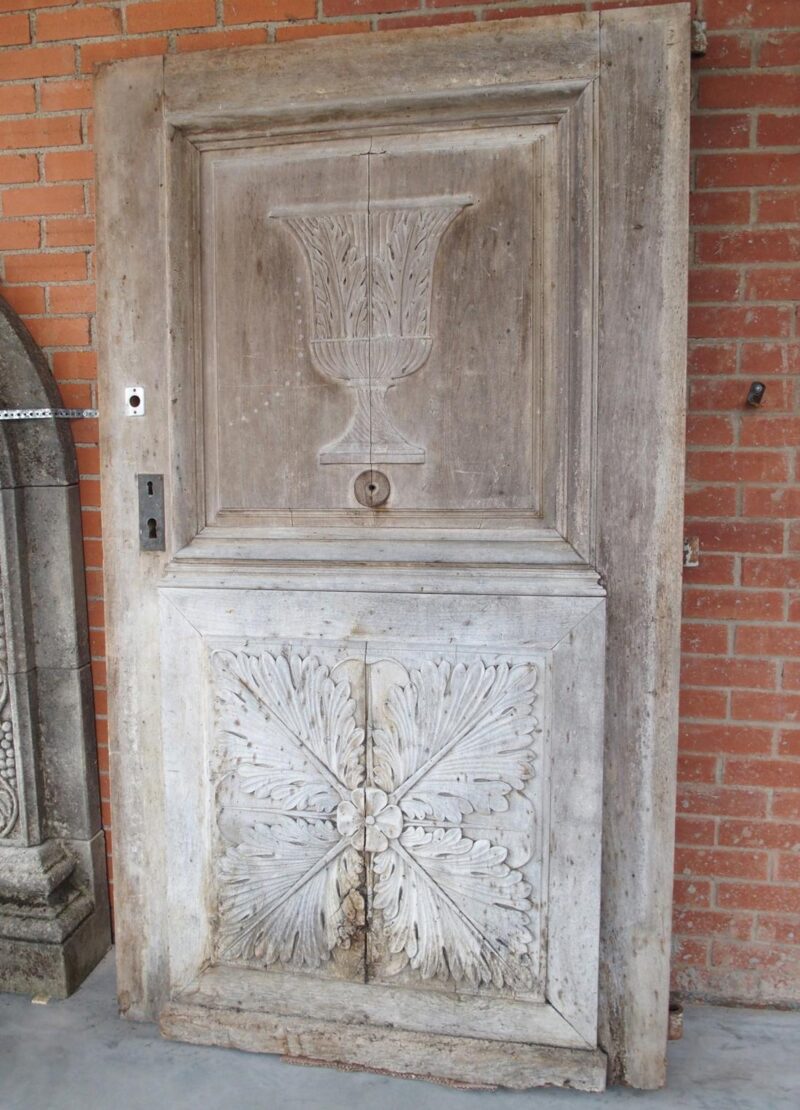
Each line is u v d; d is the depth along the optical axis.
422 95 1.77
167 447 1.95
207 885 2.04
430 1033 1.92
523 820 1.89
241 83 1.84
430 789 1.93
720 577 1.99
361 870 1.98
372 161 1.84
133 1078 1.91
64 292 2.15
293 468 1.95
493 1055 1.89
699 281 1.91
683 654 2.02
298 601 1.92
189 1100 1.85
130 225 1.92
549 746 1.86
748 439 1.94
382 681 1.92
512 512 1.87
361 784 1.96
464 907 1.94
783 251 1.88
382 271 1.86
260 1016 1.99
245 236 1.91
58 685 2.23
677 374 1.74
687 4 1.67
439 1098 1.86
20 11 2.06
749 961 2.08
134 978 2.10
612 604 1.81
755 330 1.91
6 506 2.14
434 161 1.82
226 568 1.95
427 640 1.88
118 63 1.88
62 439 2.15
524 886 1.91
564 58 1.72
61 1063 1.96
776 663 1.99
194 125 1.87
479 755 1.90
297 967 2.03
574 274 1.77
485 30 1.74
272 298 1.91
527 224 1.80
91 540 2.24
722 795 2.04
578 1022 1.89
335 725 1.95
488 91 1.75
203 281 1.94
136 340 1.94
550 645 1.83
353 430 1.91
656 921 1.85
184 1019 2.02
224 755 2.00
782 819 2.03
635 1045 1.87
